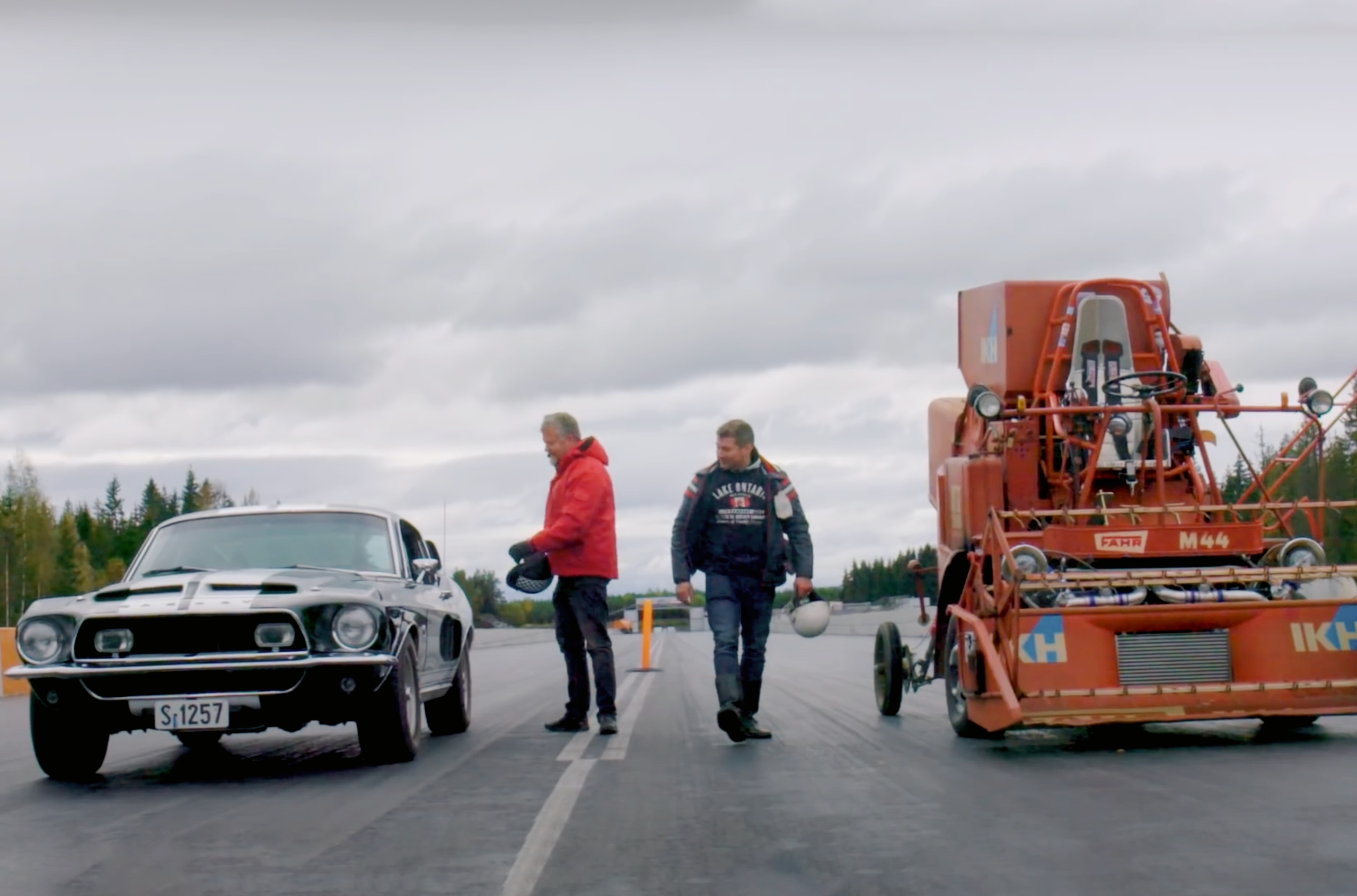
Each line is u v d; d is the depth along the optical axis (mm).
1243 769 7344
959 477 10188
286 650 7984
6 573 101312
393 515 10125
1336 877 4758
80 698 7871
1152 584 8609
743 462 9617
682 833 5938
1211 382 10242
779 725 10578
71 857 5652
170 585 8289
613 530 10398
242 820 6488
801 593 9734
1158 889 4688
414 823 6285
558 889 4906
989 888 4781
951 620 9406
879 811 6371
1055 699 8336
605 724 10273
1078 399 9992
